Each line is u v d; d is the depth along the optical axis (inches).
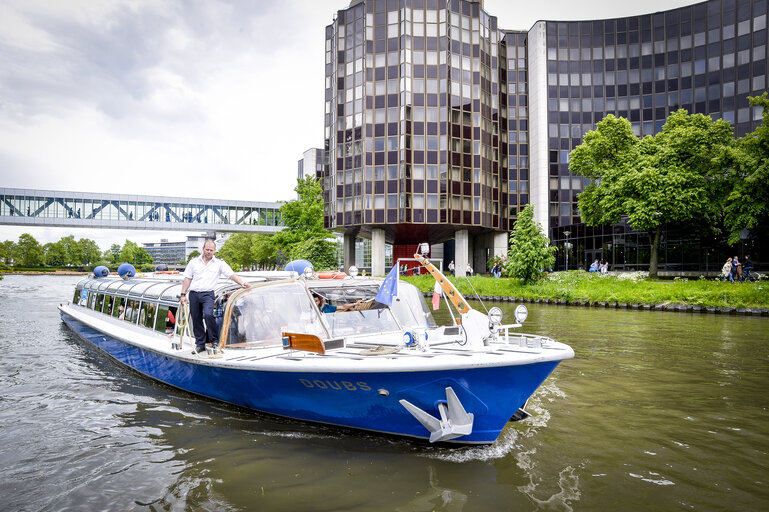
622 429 239.0
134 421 253.9
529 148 1958.7
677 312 842.8
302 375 213.6
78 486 181.6
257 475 188.2
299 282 262.1
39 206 2768.2
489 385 197.8
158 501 169.5
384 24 1636.3
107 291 470.9
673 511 160.4
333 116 1807.3
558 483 180.2
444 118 1628.9
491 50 1850.4
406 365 192.1
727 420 253.0
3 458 208.1
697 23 1744.6
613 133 1278.3
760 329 608.4
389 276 241.6
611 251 1657.2
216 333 253.9
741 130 1657.2
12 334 566.6
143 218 2947.8
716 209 1111.6
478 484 179.3
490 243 1973.4
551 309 920.9
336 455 206.5
